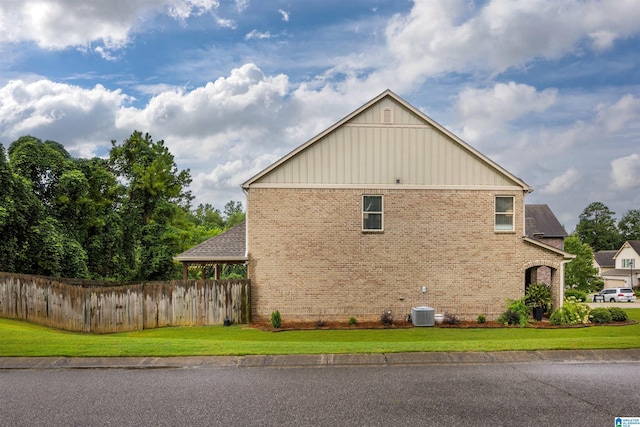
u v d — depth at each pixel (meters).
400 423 6.86
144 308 20.44
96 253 34.06
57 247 27.89
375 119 22.09
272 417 7.10
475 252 22.11
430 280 21.92
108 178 36.19
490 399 7.90
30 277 21.30
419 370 9.84
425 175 22.11
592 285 58.66
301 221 21.77
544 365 10.24
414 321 20.80
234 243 23.05
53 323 20.05
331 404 7.67
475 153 22.23
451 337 18.05
